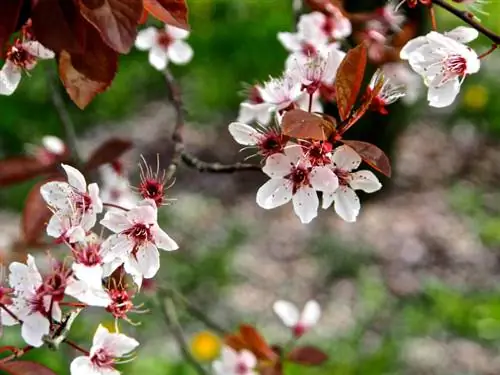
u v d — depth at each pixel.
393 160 1.36
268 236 1.36
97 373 0.41
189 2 1.93
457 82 0.42
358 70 0.41
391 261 1.29
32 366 0.40
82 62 0.41
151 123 1.68
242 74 1.77
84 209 0.41
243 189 1.49
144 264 0.41
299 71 0.44
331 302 1.21
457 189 1.47
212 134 1.64
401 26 0.56
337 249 1.32
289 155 0.41
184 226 1.37
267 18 1.91
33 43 0.43
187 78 1.79
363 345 1.08
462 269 1.27
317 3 0.52
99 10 0.39
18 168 0.52
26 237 0.51
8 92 0.43
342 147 0.41
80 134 1.63
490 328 1.12
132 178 1.39
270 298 1.22
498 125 1.64
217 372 0.56
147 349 1.02
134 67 1.81
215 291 1.23
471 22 0.43
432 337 1.11
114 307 0.41
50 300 0.40
